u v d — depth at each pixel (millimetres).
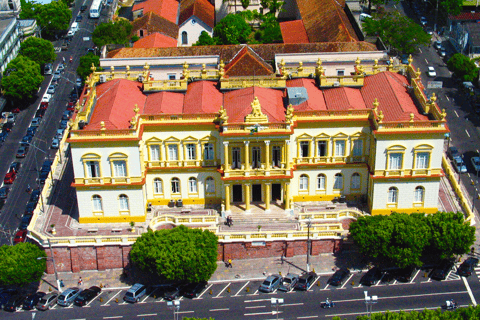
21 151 173375
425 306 120188
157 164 137750
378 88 142750
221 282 127688
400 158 132500
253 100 135875
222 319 118562
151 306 122750
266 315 119250
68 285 128875
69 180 151625
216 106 139000
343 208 139375
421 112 135250
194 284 125438
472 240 125812
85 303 123750
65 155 161750
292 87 141375
